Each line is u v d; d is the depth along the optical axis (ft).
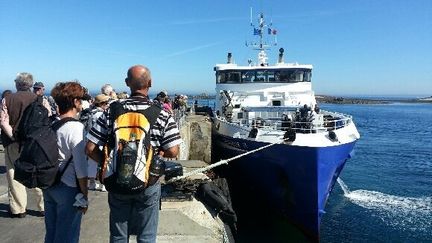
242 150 47.55
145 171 10.70
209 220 26.53
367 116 310.24
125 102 11.27
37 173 12.80
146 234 11.94
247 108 49.78
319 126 42.96
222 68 59.62
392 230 48.52
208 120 68.74
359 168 89.35
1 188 27.22
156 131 11.14
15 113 19.35
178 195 27.35
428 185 72.59
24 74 19.76
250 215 51.34
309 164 39.91
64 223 13.60
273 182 45.39
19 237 19.10
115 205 11.50
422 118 284.61
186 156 57.26
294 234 46.32
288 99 56.90
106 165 10.88
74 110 13.70
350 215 54.19
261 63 62.75
